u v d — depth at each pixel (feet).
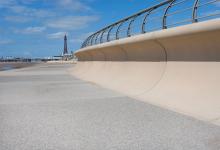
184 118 20.65
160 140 16.05
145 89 32.81
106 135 17.26
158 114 22.33
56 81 57.31
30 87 45.78
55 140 16.44
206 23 21.67
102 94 35.24
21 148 15.15
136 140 16.17
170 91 27.55
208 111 20.68
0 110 25.63
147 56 35.99
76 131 18.25
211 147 14.65
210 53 23.27
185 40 25.67
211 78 22.85
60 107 26.68
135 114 22.62
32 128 19.11
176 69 28.73
